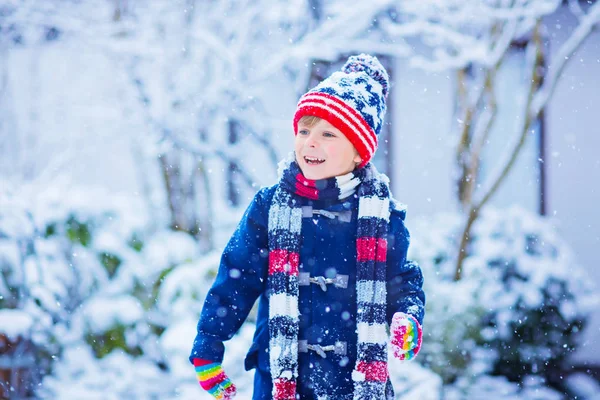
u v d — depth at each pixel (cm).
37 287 574
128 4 695
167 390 531
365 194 230
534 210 772
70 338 573
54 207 612
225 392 227
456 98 769
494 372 605
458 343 583
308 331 224
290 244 226
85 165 830
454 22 640
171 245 643
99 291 604
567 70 761
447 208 774
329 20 635
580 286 643
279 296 221
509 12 606
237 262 234
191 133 655
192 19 675
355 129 226
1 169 827
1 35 752
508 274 633
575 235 761
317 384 220
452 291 604
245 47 637
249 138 756
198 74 673
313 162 228
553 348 616
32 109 823
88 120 733
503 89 775
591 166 762
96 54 741
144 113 649
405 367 527
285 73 714
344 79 234
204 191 748
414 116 781
